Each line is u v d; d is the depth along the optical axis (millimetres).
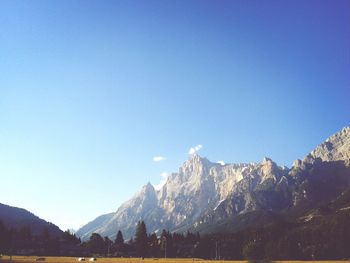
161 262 191750
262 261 189750
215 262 192500
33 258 199125
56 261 175875
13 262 150375
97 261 190250
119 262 185500
